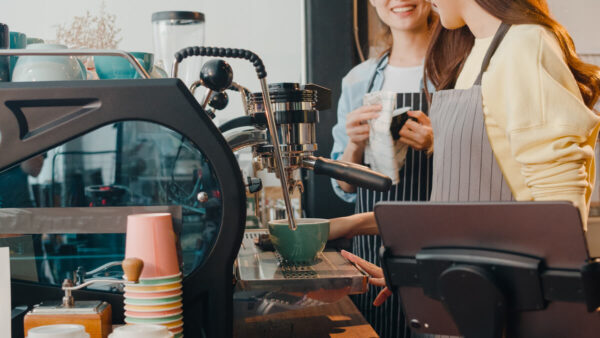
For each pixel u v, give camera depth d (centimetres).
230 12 284
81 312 98
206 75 109
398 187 259
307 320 153
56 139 105
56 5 274
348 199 273
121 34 279
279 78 287
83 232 108
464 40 215
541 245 85
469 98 169
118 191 108
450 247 92
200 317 110
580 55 283
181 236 108
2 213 107
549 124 143
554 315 86
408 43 269
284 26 286
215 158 106
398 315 259
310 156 139
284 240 145
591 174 156
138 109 105
